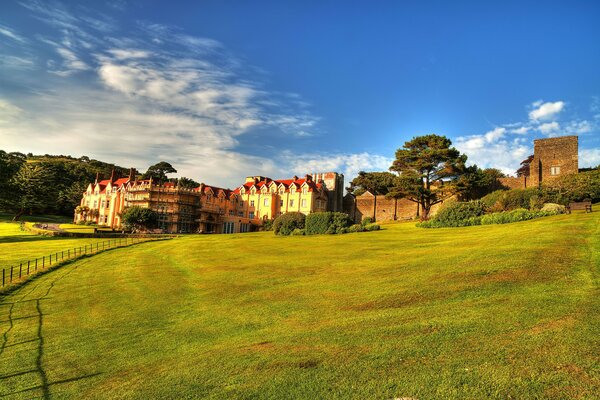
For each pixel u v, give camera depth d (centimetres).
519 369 798
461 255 2088
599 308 1074
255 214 8575
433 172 5991
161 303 1828
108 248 4344
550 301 1183
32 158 17238
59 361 1180
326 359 960
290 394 807
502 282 1453
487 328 1030
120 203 8631
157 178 12256
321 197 8269
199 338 1274
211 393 852
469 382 773
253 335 1242
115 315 1683
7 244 4772
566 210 3559
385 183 9281
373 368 880
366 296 1545
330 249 3106
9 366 1161
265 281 2075
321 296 1647
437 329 1070
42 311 1827
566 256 1705
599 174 4756
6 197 8106
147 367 1069
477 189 6275
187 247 4197
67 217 11175
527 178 6050
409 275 1800
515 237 2416
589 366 776
